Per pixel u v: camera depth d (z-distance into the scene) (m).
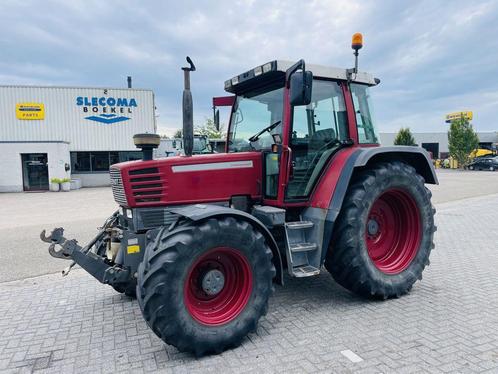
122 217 3.66
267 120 4.00
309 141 3.88
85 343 3.18
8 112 20.62
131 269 3.39
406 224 4.23
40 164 19.42
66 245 3.35
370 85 4.45
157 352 2.98
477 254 5.80
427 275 4.77
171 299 2.72
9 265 5.74
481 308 3.66
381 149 3.89
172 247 2.77
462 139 36.41
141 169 3.38
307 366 2.68
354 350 2.88
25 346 3.15
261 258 3.09
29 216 10.59
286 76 3.62
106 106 21.72
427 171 4.43
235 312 3.02
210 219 2.95
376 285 3.76
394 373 2.56
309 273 3.42
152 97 22.41
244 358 2.83
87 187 21.70
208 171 3.60
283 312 3.66
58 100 21.08
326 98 4.02
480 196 13.98
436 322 3.35
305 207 3.90
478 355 2.78
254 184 3.86
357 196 3.70
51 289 4.63
